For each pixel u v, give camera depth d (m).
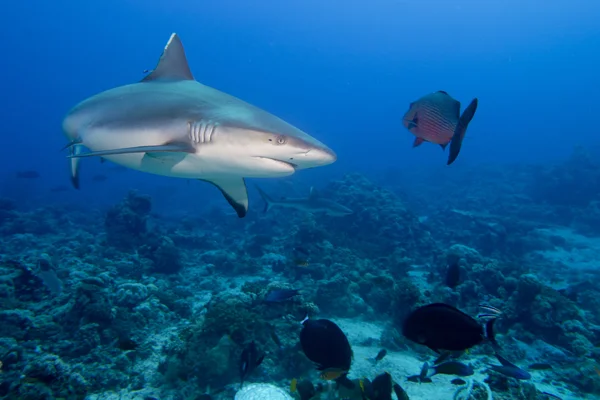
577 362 7.27
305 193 30.42
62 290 8.55
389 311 9.23
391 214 16.16
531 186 31.42
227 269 12.84
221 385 5.79
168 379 5.93
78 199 40.19
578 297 11.05
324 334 3.94
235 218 20.73
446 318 3.24
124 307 8.12
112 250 13.09
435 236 18.86
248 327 6.45
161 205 36.97
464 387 5.11
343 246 14.02
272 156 3.90
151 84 4.90
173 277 11.73
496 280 10.52
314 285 9.95
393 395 5.56
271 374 6.06
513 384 5.28
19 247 15.01
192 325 6.79
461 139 3.00
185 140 4.04
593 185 26.66
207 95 4.49
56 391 5.11
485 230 18.20
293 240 14.13
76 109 5.11
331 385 4.88
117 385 5.87
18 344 6.35
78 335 6.64
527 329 8.64
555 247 17.97
